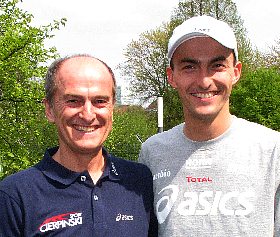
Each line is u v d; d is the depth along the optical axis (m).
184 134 3.53
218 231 3.21
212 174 3.32
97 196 3.17
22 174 3.17
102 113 3.20
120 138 26.77
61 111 3.20
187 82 3.38
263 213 3.16
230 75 3.41
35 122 16.56
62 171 3.15
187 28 3.35
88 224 3.09
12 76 15.76
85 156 3.26
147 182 3.50
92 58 3.26
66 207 3.09
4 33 16.16
